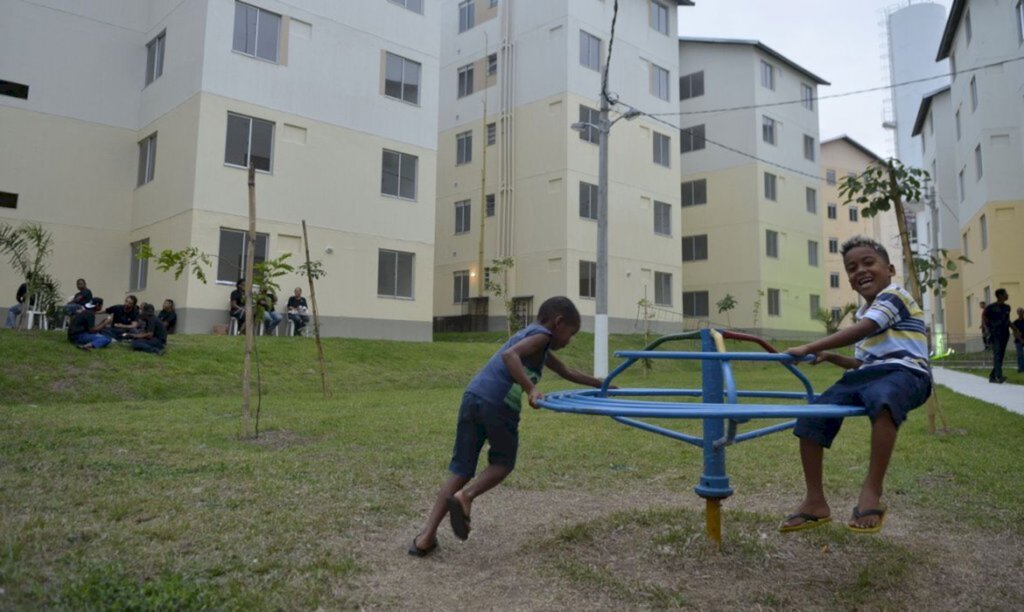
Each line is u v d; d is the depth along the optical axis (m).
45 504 4.03
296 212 19.00
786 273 32.84
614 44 26.91
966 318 27.72
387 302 20.78
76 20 19.20
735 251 32.06
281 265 8.44
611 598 2.97
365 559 3.43
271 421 8.09
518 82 27.09
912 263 7.47
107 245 19.42
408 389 14.14
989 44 23.98
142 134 19.77
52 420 7.62
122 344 13.42
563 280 24.84
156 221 18.53
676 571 3.29
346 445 6.63
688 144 33.75
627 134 27.12
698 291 33.12
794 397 3.76
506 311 26.00
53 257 18.50
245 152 18.17
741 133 32.12
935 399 7.57
